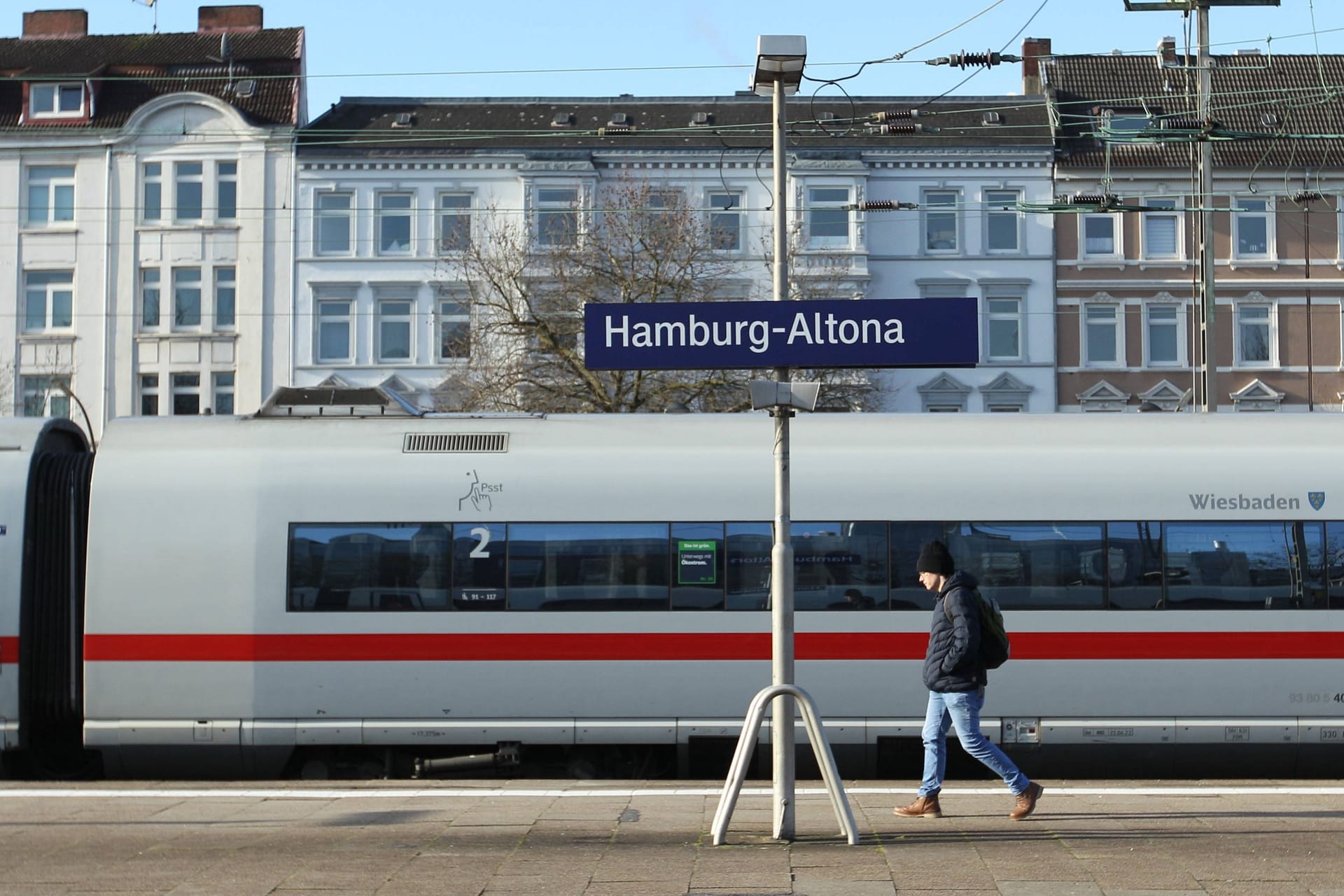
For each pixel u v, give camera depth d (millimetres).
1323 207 41594
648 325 9359
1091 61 44031
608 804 11008
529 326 31062
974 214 41750
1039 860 8594
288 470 13773
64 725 14219
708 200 41469
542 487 13664
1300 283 41438
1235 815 10266
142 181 42875
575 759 13742
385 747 13703
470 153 41688
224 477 13766
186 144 42719
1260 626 13375
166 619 13562
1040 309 41656
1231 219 41750
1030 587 13453
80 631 14055
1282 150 41688
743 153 41375
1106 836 9398
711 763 13562
